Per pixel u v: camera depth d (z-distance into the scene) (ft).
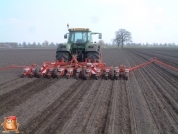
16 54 127.75
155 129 18.75
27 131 17.80
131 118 20.98
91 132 17.69
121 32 393.70
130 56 114.62
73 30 45.16
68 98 27.22
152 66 67.26
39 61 78.43
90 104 24.88
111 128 18.48
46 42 511.40
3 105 24.39
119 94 29.71
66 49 42.39
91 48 42.22
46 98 27.20
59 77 39.32
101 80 38.88
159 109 24.04
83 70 38.63
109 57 104.42
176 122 20.51
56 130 17.99
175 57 104.78
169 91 32.73
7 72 49.49
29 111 22.41
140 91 32.04
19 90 31.37
